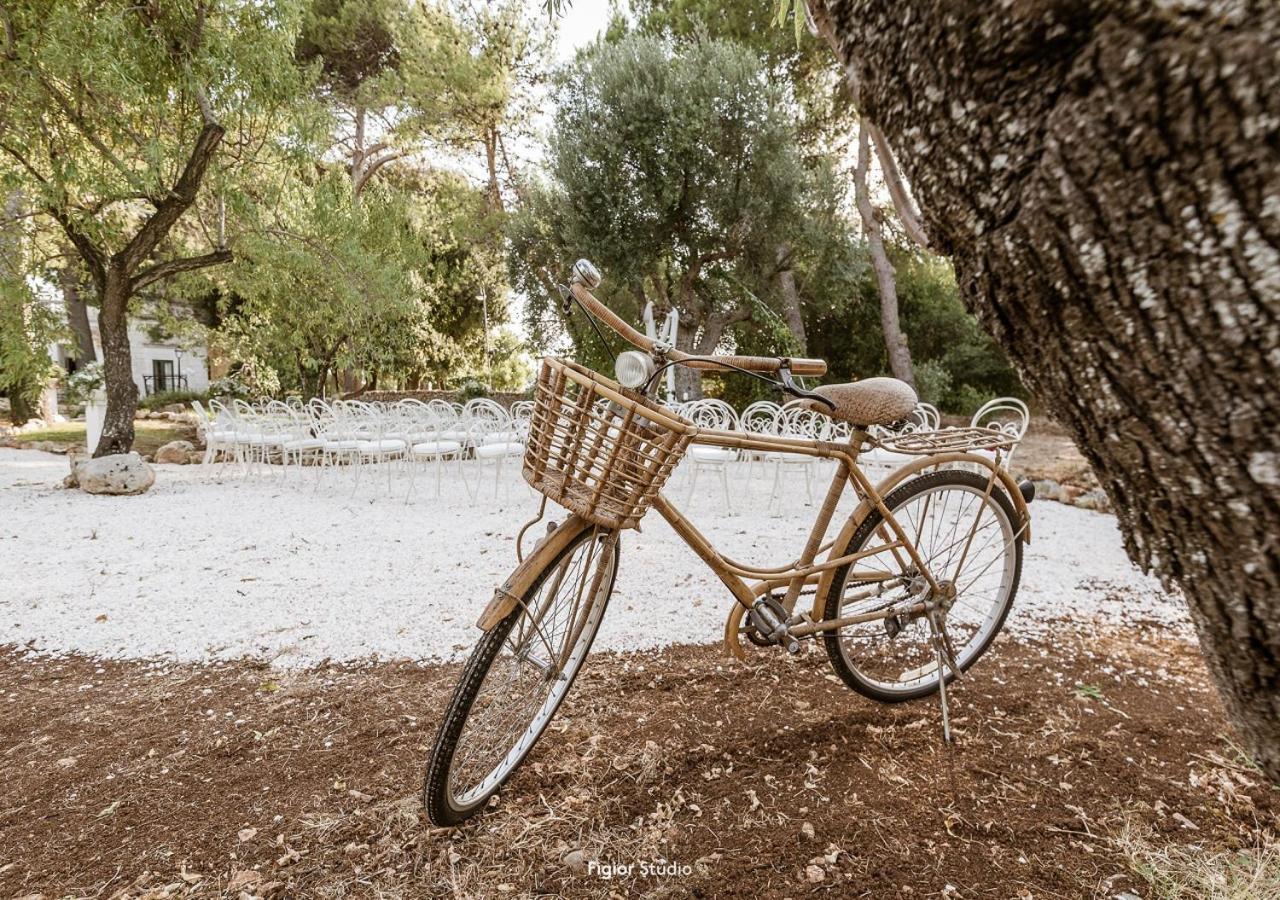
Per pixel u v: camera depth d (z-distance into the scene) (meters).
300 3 6.66
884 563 2.30
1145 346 0.69
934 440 1.93
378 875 1.50
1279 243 0.57
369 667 2.57
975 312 0.90
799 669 2.46
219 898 1.43
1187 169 0.60
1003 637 2.76
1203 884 1.43
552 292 12.05
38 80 5.62
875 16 0.81
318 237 8.30
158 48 6.05
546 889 1.46
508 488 6.23
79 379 7.98
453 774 1.59
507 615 1.56
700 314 12.02
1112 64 0.61
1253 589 0.75
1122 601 3.27
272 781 1.83
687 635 2.83
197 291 9.80
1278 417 0.63
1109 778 1.80
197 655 2.70
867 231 11.69
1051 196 0.69
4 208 6.67
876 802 1.72
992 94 0.70
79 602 3.31
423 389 17.72
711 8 11.56
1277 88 0.54
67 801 1.76
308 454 8.38
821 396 1.73
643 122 9.96
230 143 7.08
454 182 16.22
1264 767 0.92
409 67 12.84
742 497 6.16
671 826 1.64
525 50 14.05
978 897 1.42
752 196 10.33
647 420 1.47
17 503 5.81
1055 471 6.70
